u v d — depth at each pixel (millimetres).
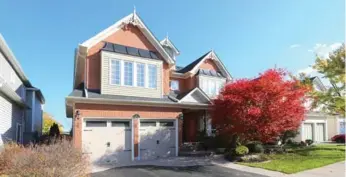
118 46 16234
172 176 10594
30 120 22562
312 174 10922
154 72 16875
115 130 14562
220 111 15164
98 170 11836
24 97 22156
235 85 14922
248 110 13641
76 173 7684
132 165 13172
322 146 21125
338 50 16719
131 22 16875
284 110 13734
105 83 14992
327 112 17906
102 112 14203
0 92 13156
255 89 14094
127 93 15633
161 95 16938
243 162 13758
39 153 7219
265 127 13664
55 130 22281
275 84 13992
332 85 16953
